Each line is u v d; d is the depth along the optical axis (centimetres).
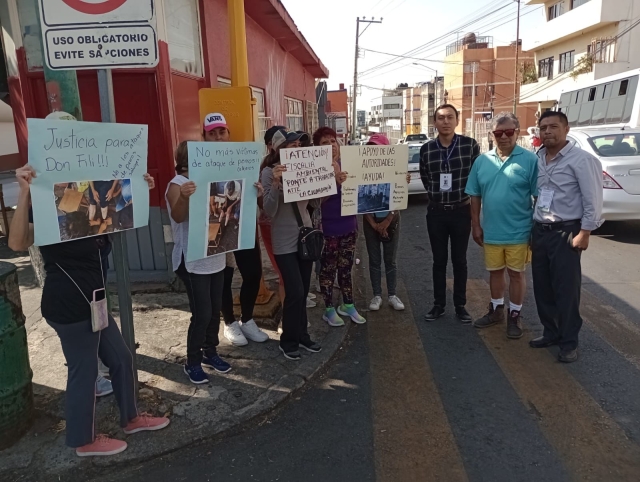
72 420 288
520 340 459
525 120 4400
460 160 468
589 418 337
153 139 541
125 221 295
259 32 1015
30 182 250
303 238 394
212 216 348
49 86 330
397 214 518
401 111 7519
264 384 379
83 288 273
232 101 461
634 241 802
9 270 301
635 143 847
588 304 538
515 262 448
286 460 302
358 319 503
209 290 369
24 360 316
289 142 395
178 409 346
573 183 398
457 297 501
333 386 388
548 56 3391
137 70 519
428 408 355
